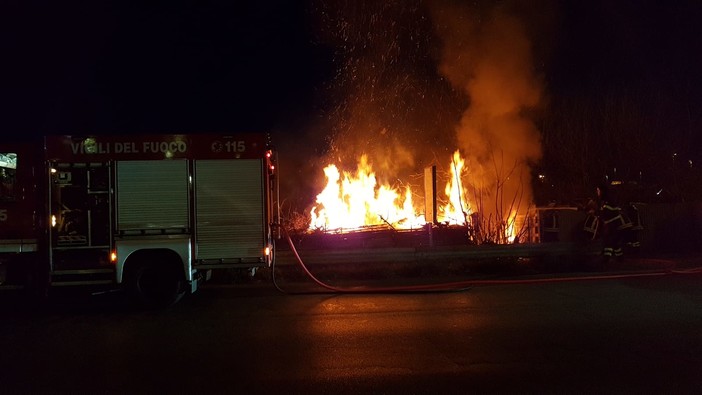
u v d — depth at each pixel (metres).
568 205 16.61
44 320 8.30
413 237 14.57
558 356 5.91
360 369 5.61
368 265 12.08
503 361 5.78
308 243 14.20
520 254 12.56
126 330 7.54
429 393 4.92
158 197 9.08
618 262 12.75
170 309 8.90
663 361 5.70
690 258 13.52
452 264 12.16
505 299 9.05
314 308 8.67
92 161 8.98
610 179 18.91
